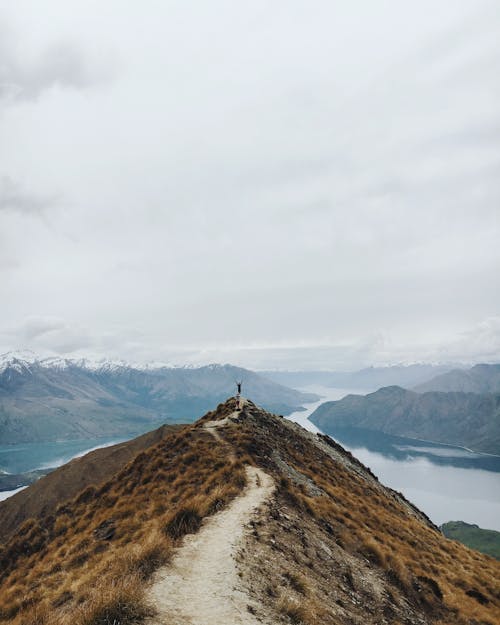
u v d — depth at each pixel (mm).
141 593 11555
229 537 17859
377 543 25750
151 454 37656
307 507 26297
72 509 32969
